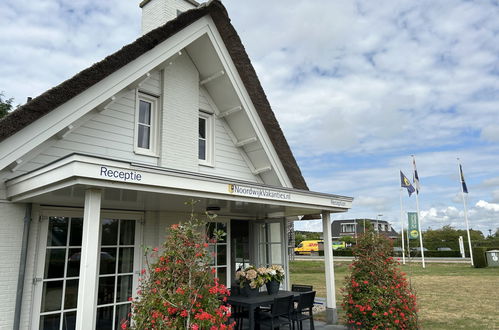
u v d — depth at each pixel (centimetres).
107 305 651
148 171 459
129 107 710
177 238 414
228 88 842
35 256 572
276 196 662
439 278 1864
